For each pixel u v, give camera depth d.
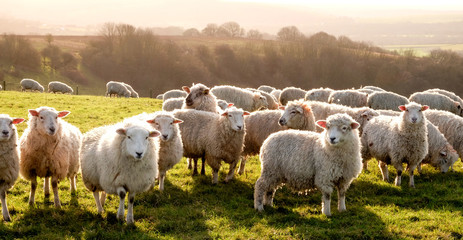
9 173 8.03
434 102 21.52
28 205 8.84
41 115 8.44
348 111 12.80
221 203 9.46
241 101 18.61
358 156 8.49
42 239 7.31
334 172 8.34
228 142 10.62
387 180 11.34
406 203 9.65
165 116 9.83
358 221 8.32
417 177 11.80
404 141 10.44
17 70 72.25
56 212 8.41
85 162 8.32
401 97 20.08
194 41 107.56
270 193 9.23
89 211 8.56
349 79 78.25
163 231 7.89
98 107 23.34
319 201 9.66
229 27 134.62
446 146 11.92
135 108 23.77
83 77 75.75
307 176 8.55
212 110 13.67
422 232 7.89
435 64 78.94
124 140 7.70
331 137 7.98
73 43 97.06
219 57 88.69
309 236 7.61
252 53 91.81
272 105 22.89
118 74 78.31
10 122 7.91
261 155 9.13
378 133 11.16
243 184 10.84
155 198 9.45
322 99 22.69
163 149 9.82
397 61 81.00
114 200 9.26
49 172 8.83
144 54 80.19
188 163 12.34
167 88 77.25
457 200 9.66
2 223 7.77
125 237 7.43
